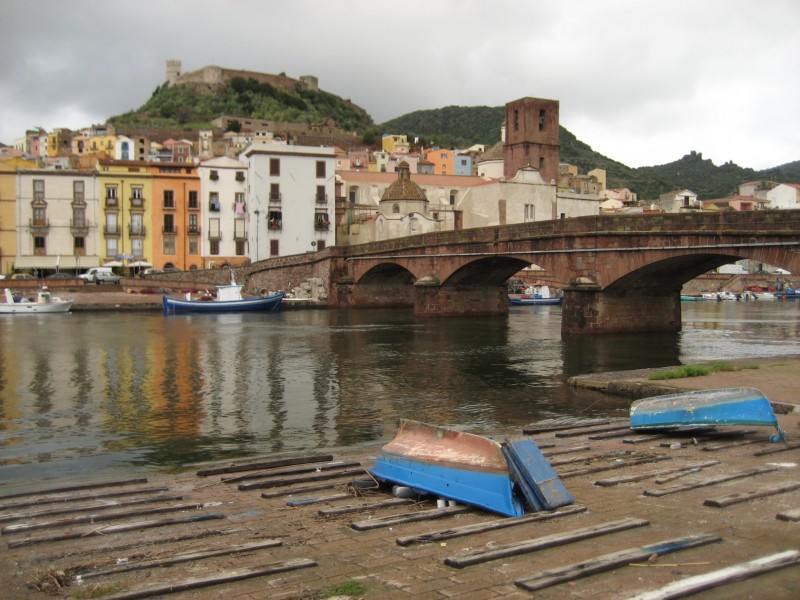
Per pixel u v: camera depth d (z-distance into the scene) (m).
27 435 22.30
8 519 11.94
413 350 43.75
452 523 10.93
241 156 112.06
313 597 8.24
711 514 10.81
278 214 104.44
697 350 42.34
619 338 48.62
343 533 10.68
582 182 152.00
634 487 12.73
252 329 58.28
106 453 20.06
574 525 10.44
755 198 159.75
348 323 64.50
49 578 9.07
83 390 30.23
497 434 20.72
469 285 71.00
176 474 16.38
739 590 7.95
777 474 13.43
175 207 103.38
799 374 26.20
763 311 89.56
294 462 16.28
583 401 26.12
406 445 13.23
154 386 31.23
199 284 92.25
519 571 8.71
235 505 12.74
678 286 50.94
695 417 17.22
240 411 25.92
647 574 8.45
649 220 44.31
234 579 8.80
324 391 29.89
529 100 124.12
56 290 88.00
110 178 100.69
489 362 38.16
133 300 83.44
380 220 100.06
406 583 8.51
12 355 41.31
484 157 144.75
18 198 97.62
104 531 11.16
